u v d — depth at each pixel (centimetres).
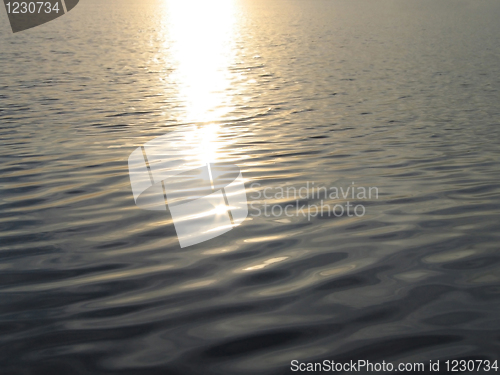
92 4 4891
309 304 231
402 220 341
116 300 238
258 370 184
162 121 756
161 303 234
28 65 1345
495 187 415
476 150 561
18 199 398
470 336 203
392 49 1750
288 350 196
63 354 196
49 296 244
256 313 224
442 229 324
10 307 234
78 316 224
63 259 286
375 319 217
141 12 4075
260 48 1856
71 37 2094
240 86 1106
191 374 183
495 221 337
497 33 2230
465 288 244
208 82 1157
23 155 543
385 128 698
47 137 635
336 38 2147
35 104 866
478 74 1227
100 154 546
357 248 295
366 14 3609
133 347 200
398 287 246
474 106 859
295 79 1195
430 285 247
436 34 2241
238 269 269
